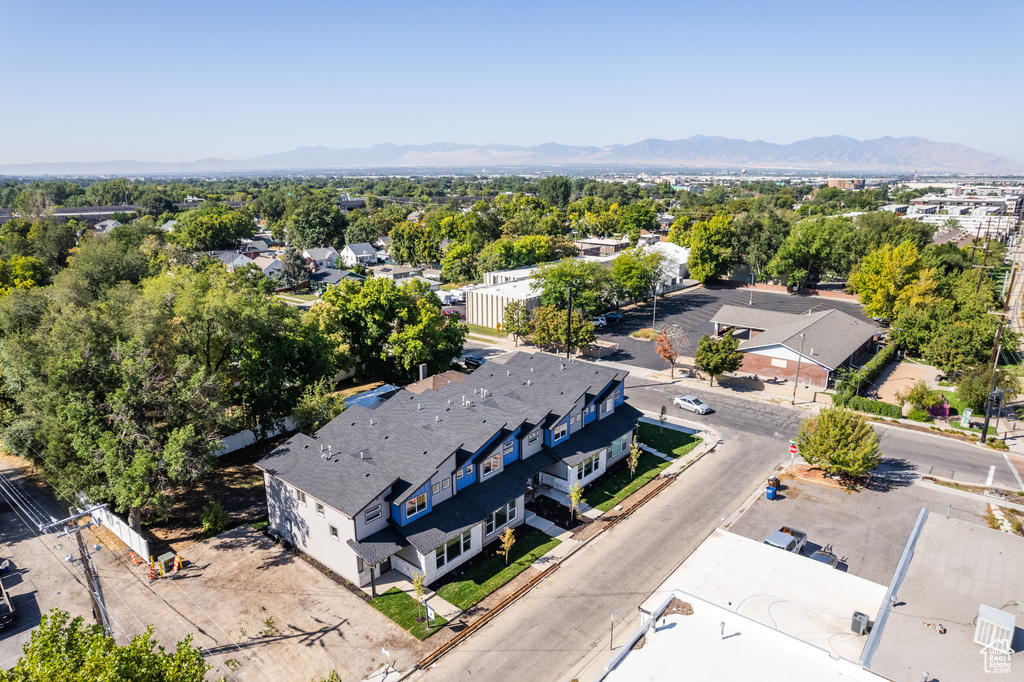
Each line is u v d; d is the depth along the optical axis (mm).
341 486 32344
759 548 29906
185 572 33000
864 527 36375
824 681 20391
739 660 21656
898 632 21672
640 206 189625
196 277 62594
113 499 36625
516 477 38156
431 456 34219
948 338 60688
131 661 17250
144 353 38125
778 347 63688
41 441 39281
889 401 57594
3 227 138000
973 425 51438
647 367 69375
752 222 119500
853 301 102250
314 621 29156
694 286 120125
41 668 16703
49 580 32375
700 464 45750
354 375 66188
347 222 189750
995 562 25641
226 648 27375
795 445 44844
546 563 33688
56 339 41125
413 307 65750
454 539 32938
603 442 43438
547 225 165250
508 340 82875
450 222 162750
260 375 46500
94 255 87000
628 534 36500
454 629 28594
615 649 27094
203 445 36156
